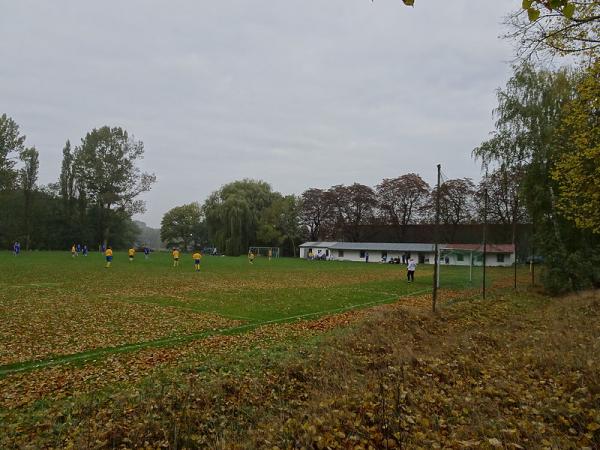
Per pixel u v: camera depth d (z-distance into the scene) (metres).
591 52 10.27
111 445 5.36
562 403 6.32
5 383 8.12
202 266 45.44
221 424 5.91
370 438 5.37
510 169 30.22
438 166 15.36
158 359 9.82
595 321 13.45
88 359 9.84
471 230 81.75
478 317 15.12
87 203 82.81
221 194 92.62
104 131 79.12
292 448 5.18
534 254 27.66
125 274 32.09
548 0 4.34
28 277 27.73
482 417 5.93
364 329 11.70
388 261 80.94
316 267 52.38
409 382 7.47
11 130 64.69
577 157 15.75
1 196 66.81
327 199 95.56
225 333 12.84
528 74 26.81
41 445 5.21
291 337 12.33
